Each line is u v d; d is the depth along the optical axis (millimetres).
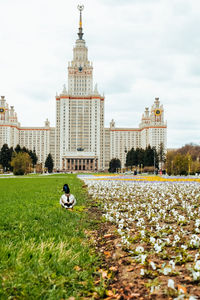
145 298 4609
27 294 4582
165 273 5281
